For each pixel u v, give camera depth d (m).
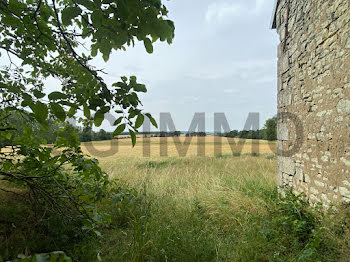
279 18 5.32
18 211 2.72
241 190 4.98
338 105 2.99
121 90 1.31
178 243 2.64
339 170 2.96
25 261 0.81
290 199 3.60
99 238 2.85
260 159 10.31
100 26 1.04
